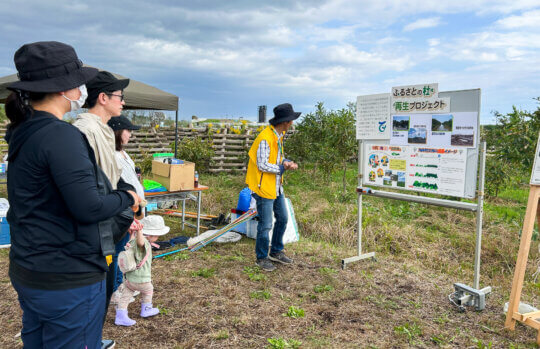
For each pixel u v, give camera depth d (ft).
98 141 7.45
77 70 5.32
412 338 10.21
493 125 27.94
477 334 10.48
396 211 23.80
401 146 13.89
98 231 5.23
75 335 5.17
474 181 12.02
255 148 14.12
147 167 34.88
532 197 10.41
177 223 21.67
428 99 12.89
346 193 28.27
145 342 9.71
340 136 29.32
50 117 5.04
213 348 9.54
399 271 15.06
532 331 10.65
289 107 14.03
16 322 10.54
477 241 11.93
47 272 4.83
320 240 19.88
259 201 14.49
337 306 12.01
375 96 14.52
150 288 10.74
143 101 21.08
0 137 44.27
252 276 14.03
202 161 38.27
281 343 9.70
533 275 15.23
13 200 4.95
